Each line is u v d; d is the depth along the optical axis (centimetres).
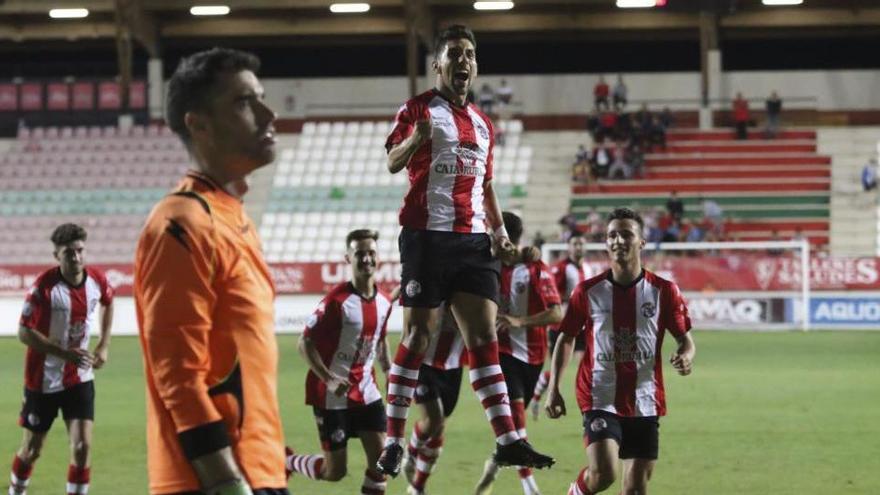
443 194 912
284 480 509
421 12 5306
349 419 1173
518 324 1277
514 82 5719
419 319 924
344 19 5603
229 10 5397
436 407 1259
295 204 5006
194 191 495
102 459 1555
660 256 3966
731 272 3888
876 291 3875
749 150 5266
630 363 981
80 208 5075
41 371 1179
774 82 5597
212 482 471
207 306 479
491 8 5325
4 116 5644
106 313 1261
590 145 5375
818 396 2211
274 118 509
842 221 4941
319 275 4044
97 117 5616
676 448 1614
